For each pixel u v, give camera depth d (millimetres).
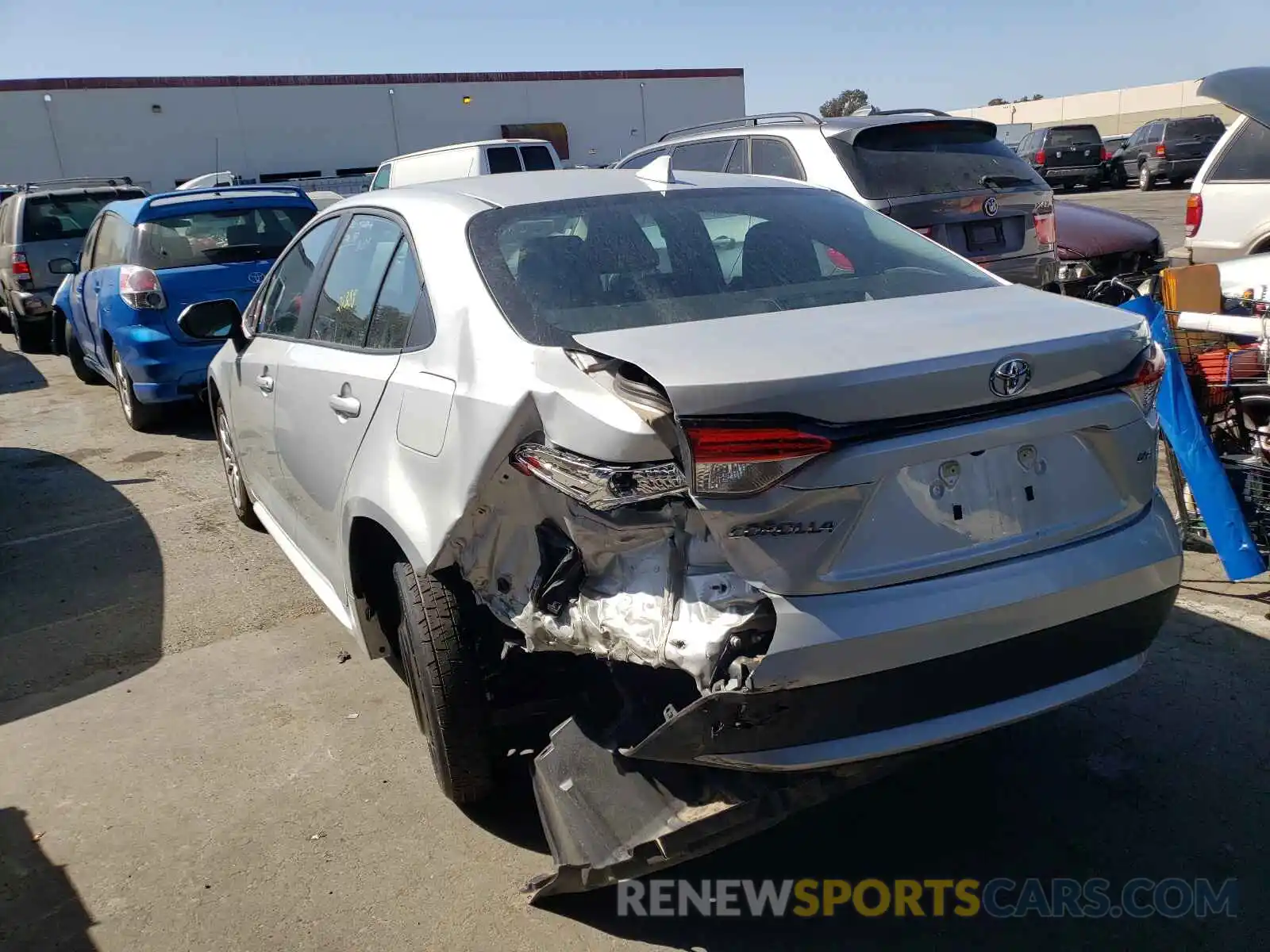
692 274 2926
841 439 2131
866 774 2381
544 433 2428
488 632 2900
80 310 9258
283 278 4402
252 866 2986
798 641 2139
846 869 2869
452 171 15555
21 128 31781
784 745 2217
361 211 3742
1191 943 2529
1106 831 2941
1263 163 7211
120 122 32969
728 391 2088
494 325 2709
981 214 6688
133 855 3066
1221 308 4492
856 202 3602
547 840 2785
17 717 3918
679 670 2473
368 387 3172
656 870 2512
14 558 5637
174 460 7449
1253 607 4078
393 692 3943
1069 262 7504
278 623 4621
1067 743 3344
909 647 2199
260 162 35188
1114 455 2455
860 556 2197
